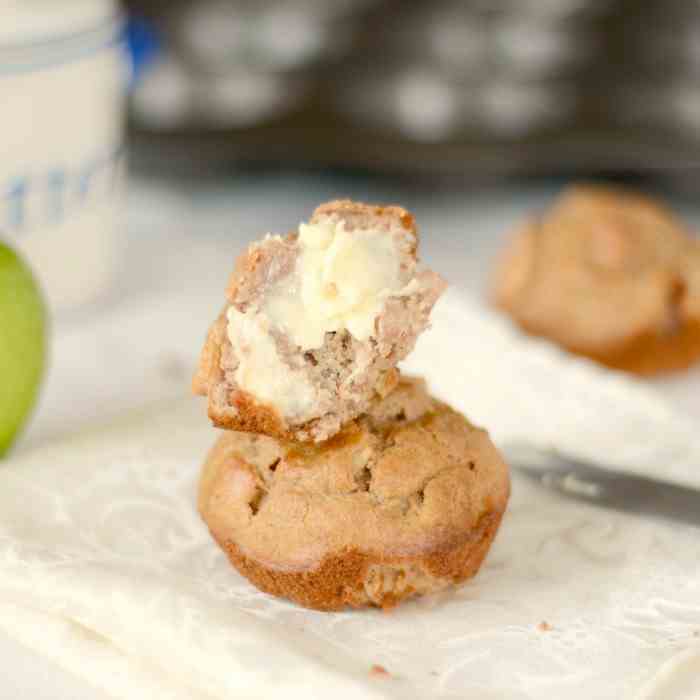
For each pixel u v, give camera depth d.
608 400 0.53
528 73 0.71
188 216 0.74
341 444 0.44
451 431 0.45
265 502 0.44
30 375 0.51
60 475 0.48
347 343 0.43
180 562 0.45
